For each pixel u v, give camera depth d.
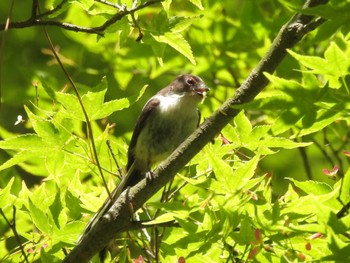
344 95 6.48
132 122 17.02
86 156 8.78
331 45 6.48
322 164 15.69
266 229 6.92
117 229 8.37
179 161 8.39
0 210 7.78
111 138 10.77
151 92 17.47
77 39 14.40
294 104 6.54
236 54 13.68
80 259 8.34
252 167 7.07
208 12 13.73
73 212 8.61
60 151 8.52
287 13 13.36
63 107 8.53
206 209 7.20
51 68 17.27
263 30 13.44
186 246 7.28
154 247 8.46
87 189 9.92
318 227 6.62
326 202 7.43
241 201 7.04
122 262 8.37
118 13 8.19
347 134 11.97
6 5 18.38
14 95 16.08
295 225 7.11
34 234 8.37
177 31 8.58
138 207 8.48
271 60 8.18
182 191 9.47
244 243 6.91
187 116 11.66
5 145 8.36
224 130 8.48
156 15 8.59
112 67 14.68
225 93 13.91
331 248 6.45
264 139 8.41
